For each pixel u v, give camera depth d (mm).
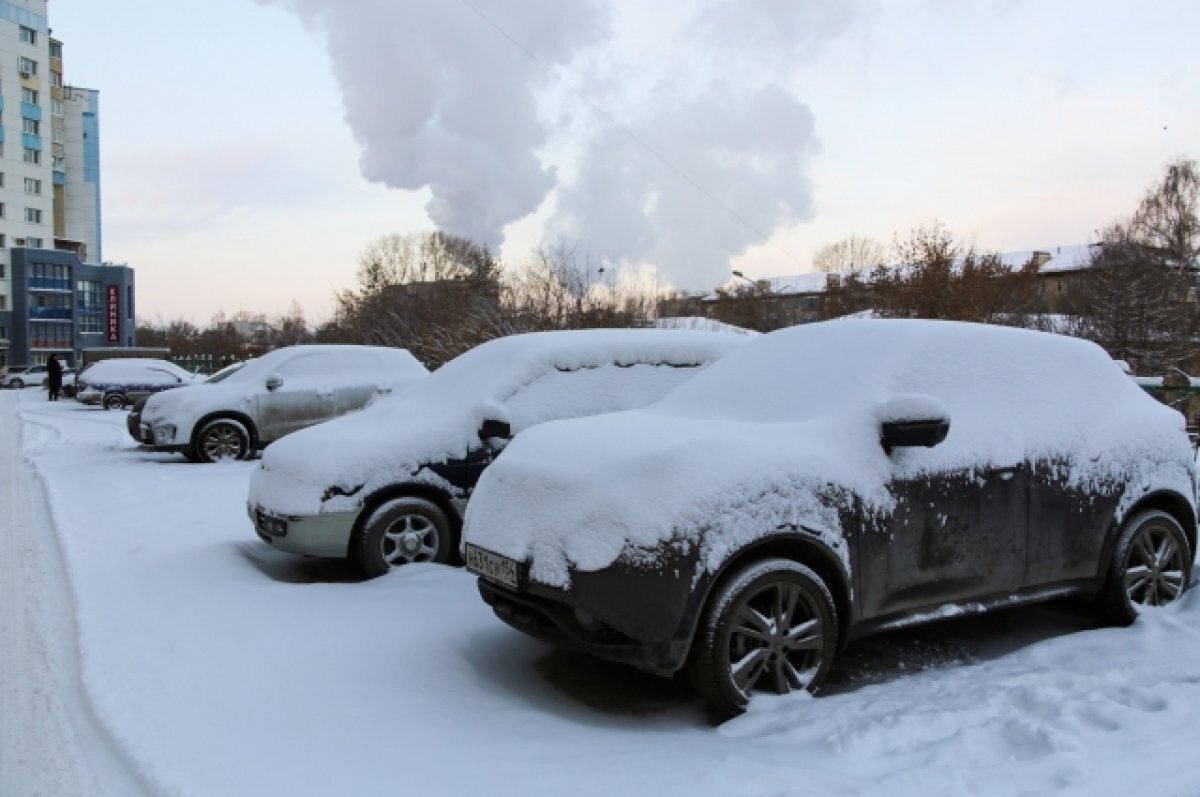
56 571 6316
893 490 4039
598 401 6316
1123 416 4938
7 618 5219
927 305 22484
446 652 4352
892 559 4008
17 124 75188
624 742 3410
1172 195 42219
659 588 3496
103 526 7719
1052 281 56688
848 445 4043
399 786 2949
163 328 93125
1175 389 10688
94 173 89562
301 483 5691
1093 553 4629
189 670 4125
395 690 3869
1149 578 4891
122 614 5051
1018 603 4383
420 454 5910
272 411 12102
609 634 3658
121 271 81125
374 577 5719
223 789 2967
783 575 3717
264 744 3330
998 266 24266
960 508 4199
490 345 6871
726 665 3584
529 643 4590
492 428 5883
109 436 16922
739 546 3604
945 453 4211
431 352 19375
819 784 2900
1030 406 4637
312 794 2904
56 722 3723
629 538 3533
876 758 3162
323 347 12602
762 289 45281
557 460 4016
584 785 2932
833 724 3461
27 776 3238
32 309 74062
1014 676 4055
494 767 3100
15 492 9906
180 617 4918
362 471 5738
